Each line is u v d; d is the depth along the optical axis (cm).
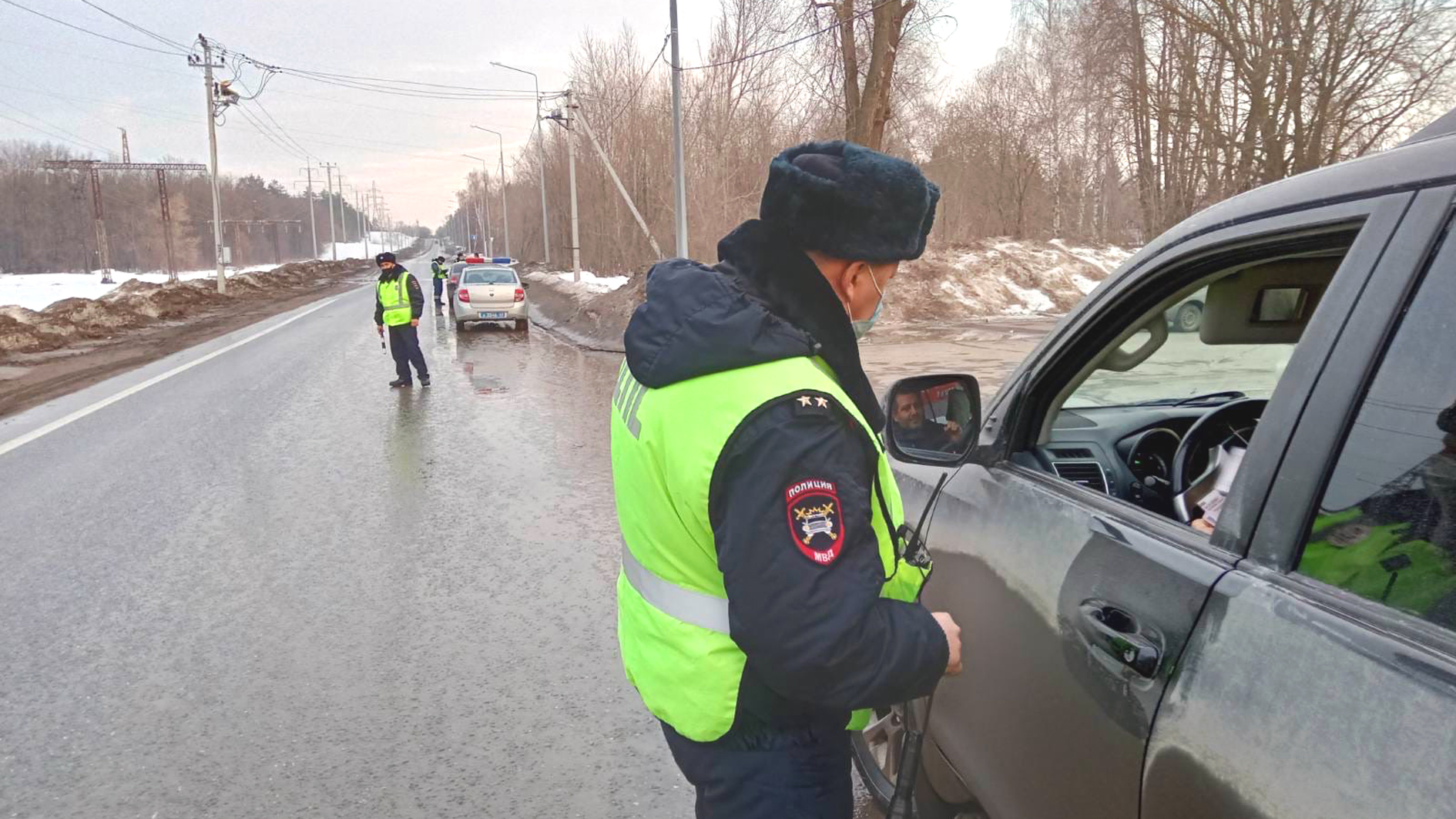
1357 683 105
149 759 315
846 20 1906
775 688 129
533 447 805
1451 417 109
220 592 468
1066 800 159
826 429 124
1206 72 2150
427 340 1831
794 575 120
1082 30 2538
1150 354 210
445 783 301
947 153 4322
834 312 135
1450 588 104
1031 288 2627
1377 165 131
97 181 6134
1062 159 4259
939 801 226
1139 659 137
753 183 2758
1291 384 131
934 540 216
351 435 865
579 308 2250
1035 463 209
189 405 1041
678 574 139
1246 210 153
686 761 151
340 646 403
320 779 303
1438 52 1655
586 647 400
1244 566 129
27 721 341
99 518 602
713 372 128
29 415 1003
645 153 3625
